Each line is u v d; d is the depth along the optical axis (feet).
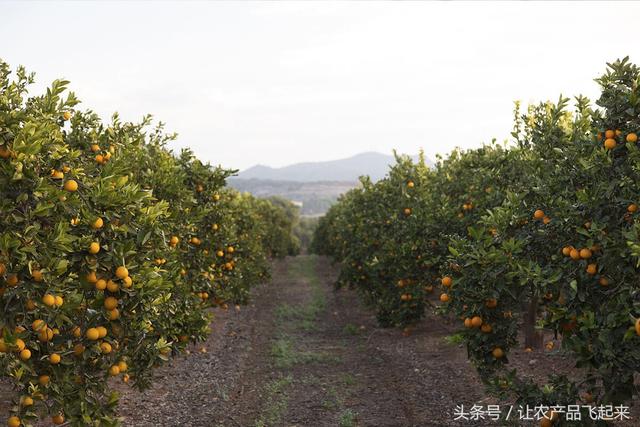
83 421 13.09
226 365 29.71
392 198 39.60
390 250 36.55
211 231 32.32
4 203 11.79
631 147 13.78
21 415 12.20
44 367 12.82
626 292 13.37
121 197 13.65
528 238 16.12
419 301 35.83
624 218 14.34
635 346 12.92
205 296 30.94
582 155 16.29
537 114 22.99
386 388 25.70
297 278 83.25
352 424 20.93
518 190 23.91
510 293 15.58
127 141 22.93
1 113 12.39
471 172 32.37
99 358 13.89
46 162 12.96
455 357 29.17
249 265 48.67
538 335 27.48
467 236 29.50
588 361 13.88
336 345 35.91
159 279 14.24
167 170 25.95
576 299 14.60
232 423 21.25
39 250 12.09
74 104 16.16
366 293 45.85
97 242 13.19
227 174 32.24
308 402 23.95
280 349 33.73
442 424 20.21
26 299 12.10
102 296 13.48
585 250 14.43
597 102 15.37
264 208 95.61
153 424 20.33
